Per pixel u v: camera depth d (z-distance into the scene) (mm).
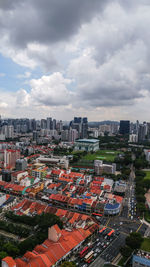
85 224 195875
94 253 159750
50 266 134250
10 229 184875
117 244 174000
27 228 196125
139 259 142375
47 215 194625
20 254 151875
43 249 150375
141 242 164375
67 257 152125
